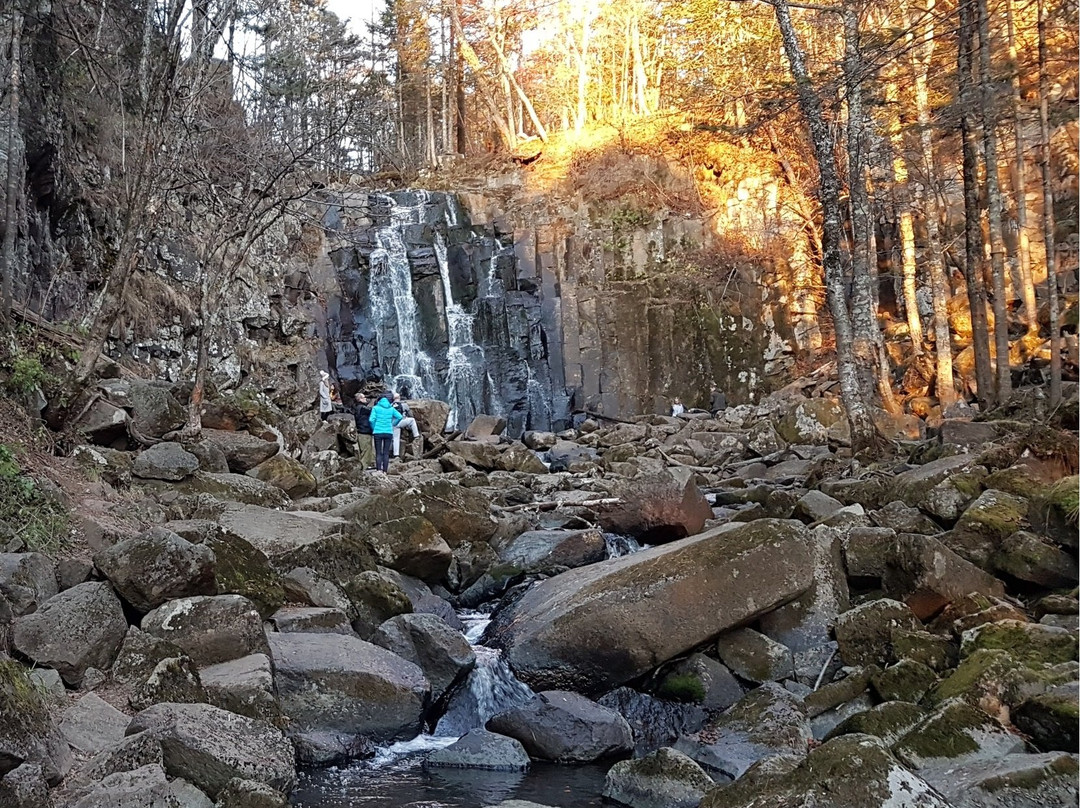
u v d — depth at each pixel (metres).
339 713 6.93
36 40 13.72
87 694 5.94
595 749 6.79
